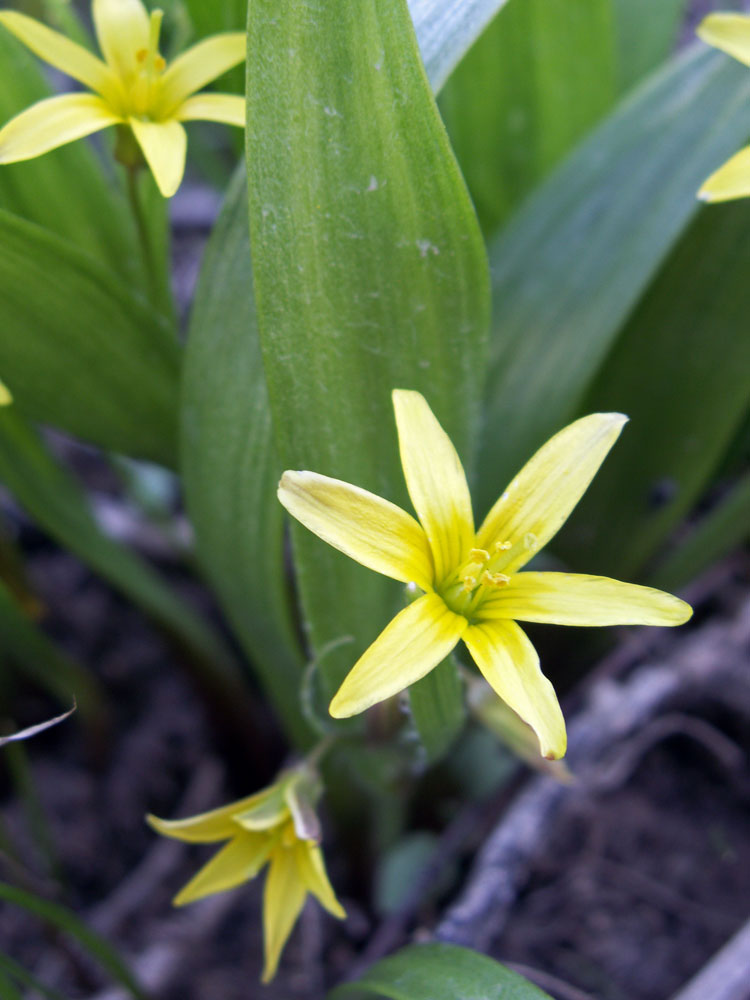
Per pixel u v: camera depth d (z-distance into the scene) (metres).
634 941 0.17
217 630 0.21
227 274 0.12
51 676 0.17
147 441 0.14
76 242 0.14
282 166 0.11
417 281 0.12
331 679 0.13
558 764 0.13
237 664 0.20
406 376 0.12
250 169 0.11
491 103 0.16
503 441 0.15
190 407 0.13
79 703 0.17
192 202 0.27
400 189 0.11
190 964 0.17
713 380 0.15
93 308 0.13
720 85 0.14
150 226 0.14
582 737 0.17
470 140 0.16
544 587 0.11
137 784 0.18
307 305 0.11
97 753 0.18
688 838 0.17
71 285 0.13
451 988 0.11
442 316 0.12
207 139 0.22
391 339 0.12
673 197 0.14
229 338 0.12
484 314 0.12
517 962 0.16
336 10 0.11
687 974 0.16
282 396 0.12
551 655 0.17
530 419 0.14
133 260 0.15
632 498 0.16
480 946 0.15
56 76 0.24
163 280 0.14
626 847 0.17
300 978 0.17
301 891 0.12
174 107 0.13
